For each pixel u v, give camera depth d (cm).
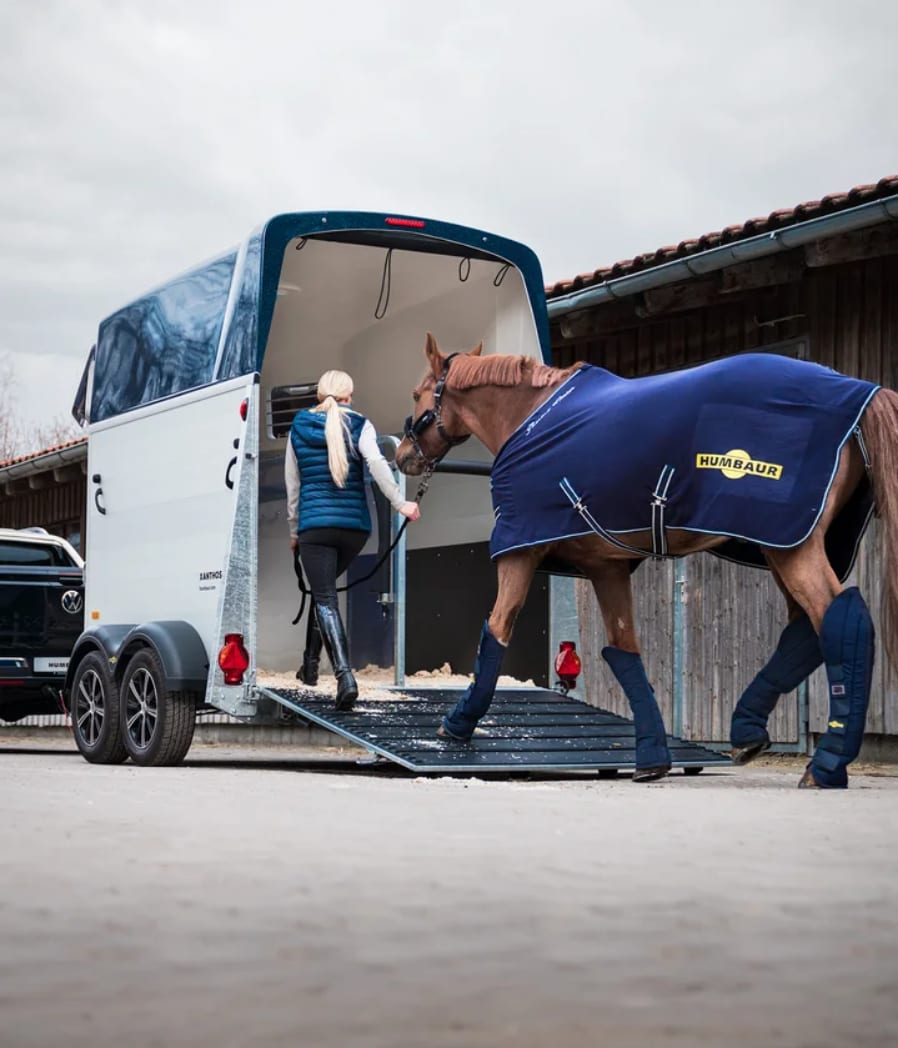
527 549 793
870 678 702
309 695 881
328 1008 206
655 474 726
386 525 1098
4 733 2164
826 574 705
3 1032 189
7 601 1237
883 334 1167
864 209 1009
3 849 388
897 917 293
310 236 930
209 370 944
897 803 590
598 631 1388
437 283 1055
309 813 505
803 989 224
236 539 890
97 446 1082
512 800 589
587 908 300
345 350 1153
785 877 350
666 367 1364
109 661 1004
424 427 883
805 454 701
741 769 1074
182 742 938
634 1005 211
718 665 1291
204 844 404
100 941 258
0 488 2266
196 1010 204
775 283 1168
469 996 216
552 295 1309
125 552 1034
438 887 326
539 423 787
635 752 832
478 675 818
